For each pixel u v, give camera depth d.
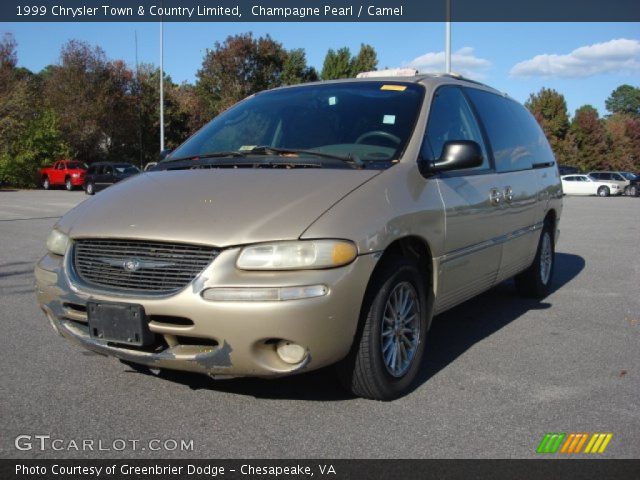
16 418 3.30
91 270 3.31
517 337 4.90
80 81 40.66
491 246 4.60
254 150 3.99
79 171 34.22
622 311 5.81
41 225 13.56
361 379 3.39
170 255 3.11
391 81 4.51
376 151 3.83
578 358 4.38
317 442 3.03
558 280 7.41
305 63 48.44
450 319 5.50
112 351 3.26
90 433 3.13
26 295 6.29
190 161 4.09
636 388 3.79
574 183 41.03
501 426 3.22
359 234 3.15
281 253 3.00
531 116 6.39
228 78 47.03
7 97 36.28
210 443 3.02
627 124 76.81
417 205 3.60
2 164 35.50
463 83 4.99
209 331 2.99
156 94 46.28
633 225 15.16
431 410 3.42
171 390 3.68
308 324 2.98
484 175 4.59
